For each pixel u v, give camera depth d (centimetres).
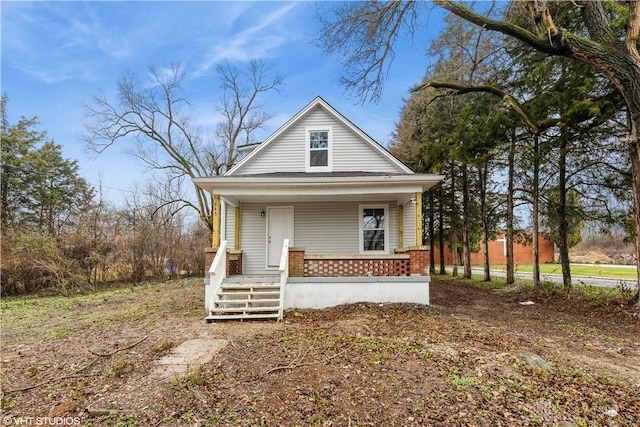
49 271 1435
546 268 2525
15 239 1459
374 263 891
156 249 1961
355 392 389
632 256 3052
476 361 466
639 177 811
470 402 367
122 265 1788
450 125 1537
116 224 1784
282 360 487
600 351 537
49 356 554
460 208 1978
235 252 1079
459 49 1419
